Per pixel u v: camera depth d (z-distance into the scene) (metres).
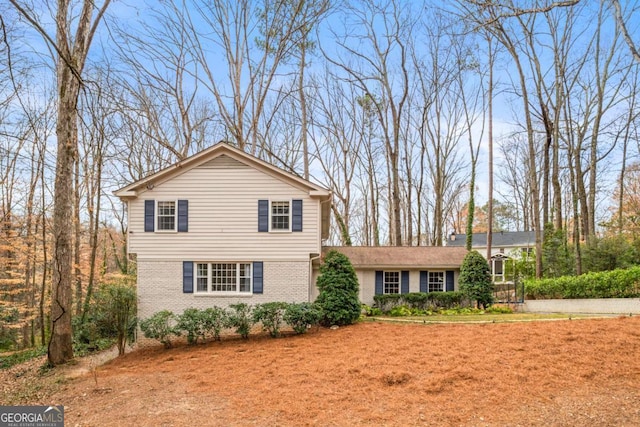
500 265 33.22
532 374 8.75
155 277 16.38
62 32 12.86
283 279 16.42
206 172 16.67
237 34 24.06
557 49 25.61
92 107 20.58
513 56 24.77
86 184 24.11
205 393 8.82
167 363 12.09
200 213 16.56
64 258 13.77
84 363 13.72
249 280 16.56
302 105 27.94
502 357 9.92
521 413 7.05
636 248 21.62
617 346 10.05
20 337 23.12
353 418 7.10
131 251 16.44
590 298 18.58
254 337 15.14
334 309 16.09
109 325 16.95
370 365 10.01
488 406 7.38
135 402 8.52
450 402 7.62
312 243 16.50
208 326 14.52
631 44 6.93
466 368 9.27
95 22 13.84
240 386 9.16
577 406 7.21
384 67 32.25
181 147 28.86
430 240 47.84
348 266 16.81
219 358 12.09
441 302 21.27
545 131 27.66
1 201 21.09
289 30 23.58
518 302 21.14
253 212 16.61
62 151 13.67
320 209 17.11
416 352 10.91
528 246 38.78
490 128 26.72
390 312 20.25
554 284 20.58
